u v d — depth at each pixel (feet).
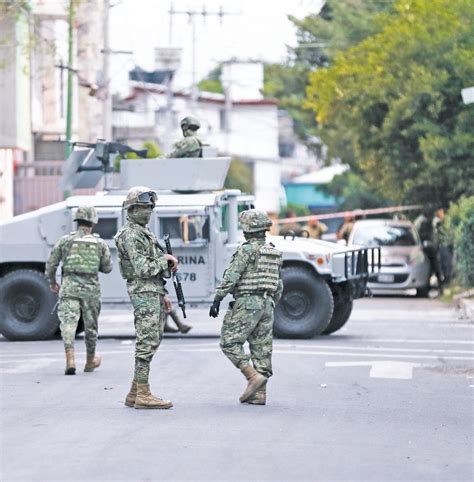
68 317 103.91
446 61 218.38
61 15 269.03
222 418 79.41
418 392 94.22
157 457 65.82
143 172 141.59
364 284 144.46
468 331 148.36
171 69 314.35
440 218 227.40
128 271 83.46
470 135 213.46
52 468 62.95
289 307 136.46
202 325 154.51
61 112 289.94
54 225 137.80
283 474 62.03
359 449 69.36
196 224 134.82
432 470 64.13
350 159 299.38
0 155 246.47
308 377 102.37
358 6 301.84
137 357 83.66
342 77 231.09
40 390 93.97
